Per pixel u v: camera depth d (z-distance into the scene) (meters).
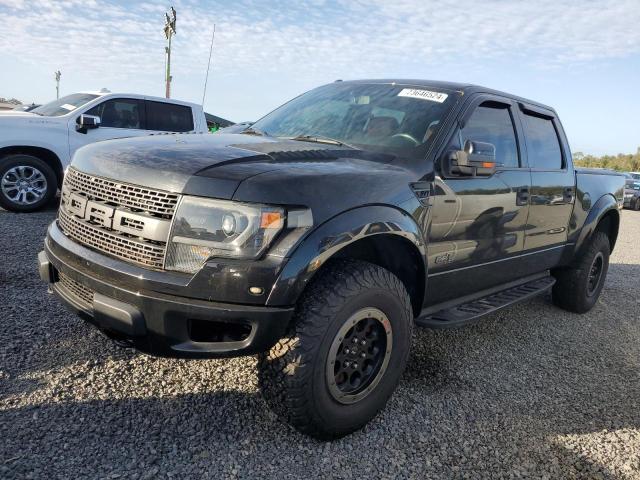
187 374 3.11
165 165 2.40
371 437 2.73
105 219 2.45
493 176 3.54
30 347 3.22
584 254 5.16
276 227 2.25
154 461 2.34
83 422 2.55
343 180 2.51
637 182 23.98
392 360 2.77
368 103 3.63
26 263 4.93
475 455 2.69
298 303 2.40
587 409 3.32
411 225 2.76
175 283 2.23
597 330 4.95
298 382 2.36
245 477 2.31
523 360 4.00
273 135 3.55
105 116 8.62
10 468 2.17
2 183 7.60
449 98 3.48
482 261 3.59
